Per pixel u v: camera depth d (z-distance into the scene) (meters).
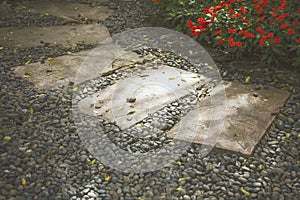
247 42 2.77
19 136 2.04
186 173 1.84
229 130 2.08
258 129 2.09
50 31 3.28
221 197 1.72
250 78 2.60
